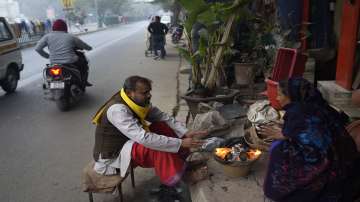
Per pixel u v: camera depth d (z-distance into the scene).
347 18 4.26
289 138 2.54
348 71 4.25
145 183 3.83
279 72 4.60
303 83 2.64
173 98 7.14
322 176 2.45
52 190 3.78
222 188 3.22
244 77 6.45
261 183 3.27
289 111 2.55
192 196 3.32
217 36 5.23
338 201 2.48
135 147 3.16
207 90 5.24
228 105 5.01
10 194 3.73
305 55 4.52
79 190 3.77
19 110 6.88
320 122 2.43
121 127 3.05
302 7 6.26
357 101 3.99
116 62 12.92
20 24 23.41
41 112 6.68
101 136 3.20
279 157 2.59
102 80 9.52
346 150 2.46
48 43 6.76
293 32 6.19
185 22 5.17
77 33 33.09
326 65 6.05
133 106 3.15
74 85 6.79
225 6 4.91
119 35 29.78
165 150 3.08
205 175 3.36
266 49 6.81
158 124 3.56
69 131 5.55
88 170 3.31
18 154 4.73
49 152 4.76
